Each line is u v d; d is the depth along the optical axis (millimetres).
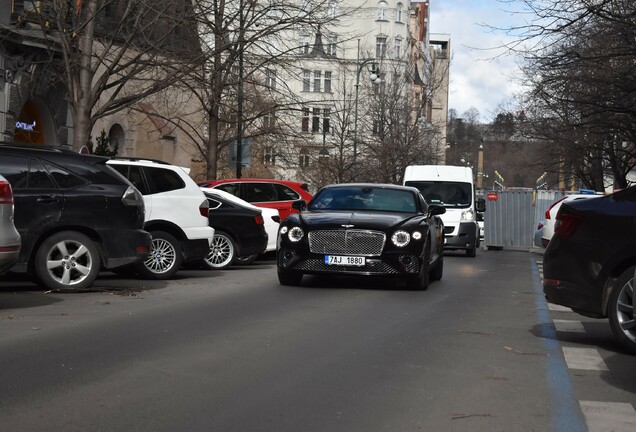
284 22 25156
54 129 31016
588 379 7445
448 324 10562
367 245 14039
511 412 6207
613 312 8750
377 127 58500
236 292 13578
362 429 5652
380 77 58844
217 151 29844
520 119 43156
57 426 5562
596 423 5934
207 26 26375
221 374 7238
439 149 70125
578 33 22594
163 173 15609
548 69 25375
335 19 26250
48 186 12516
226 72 25781
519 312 12117
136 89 33938
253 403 6266
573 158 46812
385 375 7355
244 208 18453
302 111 28125
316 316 10898
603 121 29172
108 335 9102
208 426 5629
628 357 8594
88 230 12789
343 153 51781
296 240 14188
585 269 8992
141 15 22656
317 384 6941
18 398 6285
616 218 8867
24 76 28109
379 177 56281
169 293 13234
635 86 25812
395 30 91750
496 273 20266
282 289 14133
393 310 11773
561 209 9359
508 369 7805
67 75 22234
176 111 33312
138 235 13070
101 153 30703
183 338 8992
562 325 10781
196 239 15695
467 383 7148
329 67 68750
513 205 36156
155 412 5957
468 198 28359
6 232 10070
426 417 6004
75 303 11625
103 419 5750
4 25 26500
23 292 12617
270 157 38125
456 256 28938
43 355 7930
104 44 24359
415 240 14133
